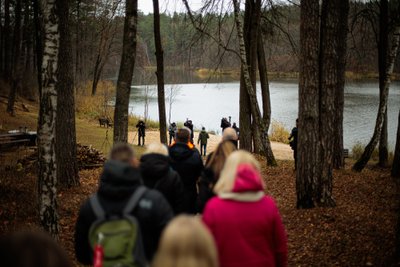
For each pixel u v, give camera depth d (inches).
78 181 483.5
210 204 130.7
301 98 385.7
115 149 130.7
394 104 1939.0
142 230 121.9
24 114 1246.9
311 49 374.3
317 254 287.0
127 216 119.4
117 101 439.5
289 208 408.8
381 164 712.4
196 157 229.3
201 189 184.2
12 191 401.4
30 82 1775.3
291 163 741.9
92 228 119.2
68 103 465.1
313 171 388.8
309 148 387.5
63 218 366.0
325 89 381.4
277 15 746.8
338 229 327.9
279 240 134.4
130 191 123.4
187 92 3029.0
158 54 632.4
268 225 129.3
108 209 122.3
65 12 448.1
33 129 1011.9
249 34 820.6
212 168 180.1
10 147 706.8
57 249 67.9
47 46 245.0
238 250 125.4
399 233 246.4
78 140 964.6
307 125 385.1
